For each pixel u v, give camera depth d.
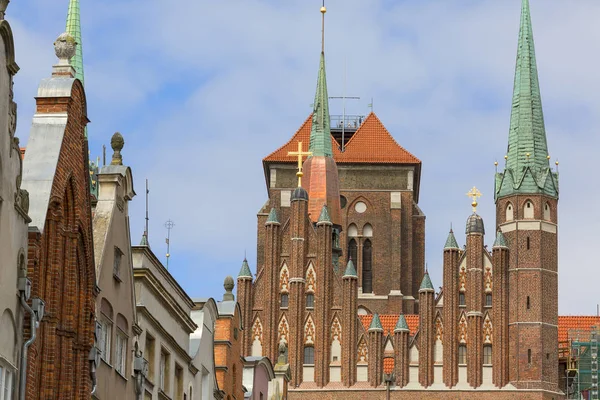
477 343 152.62
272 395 101.50
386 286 193.75
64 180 51.94
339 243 190.38
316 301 154.62
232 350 84.00
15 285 46.53
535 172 160.38
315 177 181.62
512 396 151.25
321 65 189.25
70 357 52.44
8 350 45.97
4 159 45.69
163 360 68.75
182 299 71.25
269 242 156.75
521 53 171.25
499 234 156.38
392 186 198.00
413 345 152.88
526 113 165.62
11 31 45.72
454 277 154.25
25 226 47.53
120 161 60.56
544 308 154.75
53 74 54.06
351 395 151.12
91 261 54.44
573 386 170.38
